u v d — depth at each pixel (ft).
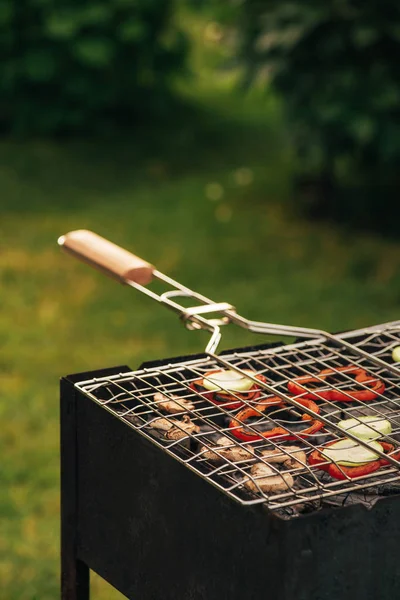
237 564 5.45
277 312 16.46
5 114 25.26
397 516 5.39
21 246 19.24
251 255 18.78
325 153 18.39
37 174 22.90
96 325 16.15
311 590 5.24
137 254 18.78
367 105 17.42
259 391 6.45
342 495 5.76
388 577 5.45
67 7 23.63
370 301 16.90
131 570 6.41
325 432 6.59
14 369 14.58
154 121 26.22
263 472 5.70
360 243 19.21
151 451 6.00
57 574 10.30
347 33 17.25
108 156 24.11
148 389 6.84
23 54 24.31
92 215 20.79
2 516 11.21
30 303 16.96
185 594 5.93
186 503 5.79
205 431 6.61
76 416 6.73
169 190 22.20
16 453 12.37
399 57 17.48
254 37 18.11
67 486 6.97
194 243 19.35
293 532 5.11
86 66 24.41
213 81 29.86
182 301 16.84
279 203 21.17
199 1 23.29
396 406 6.96
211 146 24.94
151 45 24.63
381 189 21.17
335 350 7.55
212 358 6.52
